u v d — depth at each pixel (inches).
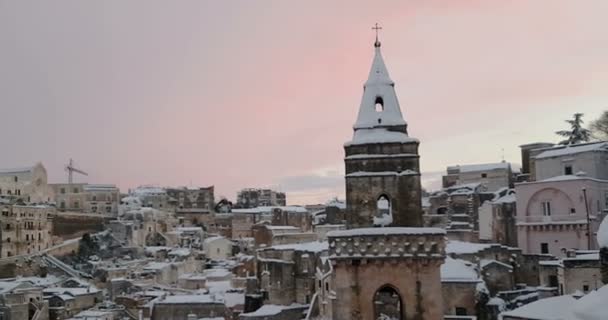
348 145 2632.9
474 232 5846.5
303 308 5162.4
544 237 4741.6
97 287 7726.4
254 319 4918.8
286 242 6914.4
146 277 7785.4
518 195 4931.1
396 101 2711.6
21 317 6235.2
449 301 4057.6
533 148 5846.5
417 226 2554.1
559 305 3029.0
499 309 3991.1
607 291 1930.4
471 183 6530.5
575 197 4581.7
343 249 2498.8
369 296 2482.8
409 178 2578.7
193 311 5580.7
